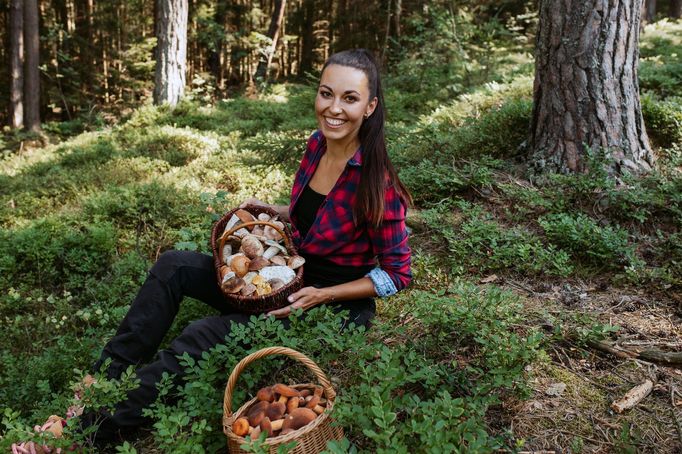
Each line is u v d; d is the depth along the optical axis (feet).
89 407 7.44
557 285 12.10
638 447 7.59
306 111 36.81
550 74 16.02
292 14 76.84
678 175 15.29
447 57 37.09
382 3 64.08
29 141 45.70
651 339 9.96
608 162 15.03
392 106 32.55
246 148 26.81
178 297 8.75
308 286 8.61
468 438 6.29
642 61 30.78
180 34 42.39
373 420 6.56
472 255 13.20
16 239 16.46
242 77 71.31
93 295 13.92
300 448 6.39
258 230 9.00
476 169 16.70
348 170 8.39
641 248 13.12
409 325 10.50
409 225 15.05
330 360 8.56
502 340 8.40
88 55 62.75
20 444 6.92
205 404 7.38
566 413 8.25
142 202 18.99
